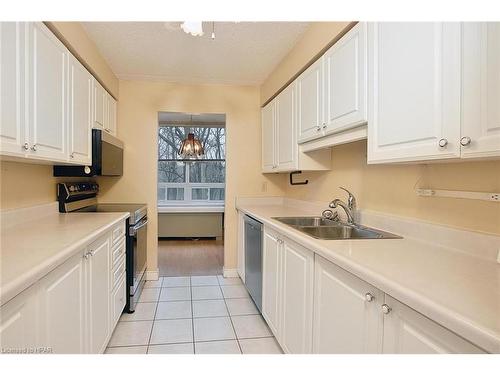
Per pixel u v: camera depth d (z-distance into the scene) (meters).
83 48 2.29
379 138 1.44
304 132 2.39
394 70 1.32
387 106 1.38
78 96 2.20
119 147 3.24
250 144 3.74
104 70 2.89
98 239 1.81
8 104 1.37
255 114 3.74
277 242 2.12
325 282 1.43
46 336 1.16
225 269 3.71
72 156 2.09
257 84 3.68
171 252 4.97
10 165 1.90
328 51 1.98
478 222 1.29
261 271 2.53
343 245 1.45
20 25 1.45
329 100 1.96
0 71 1.31
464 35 1.00
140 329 2.38
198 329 2.39
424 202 1.57
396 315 0.96
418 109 1.19
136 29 2.35
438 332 0.81
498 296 0.84
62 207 2.57
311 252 1.57
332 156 2.61
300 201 3.21
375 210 1.99
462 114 1.01
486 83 0.93
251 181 3.74
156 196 3.55
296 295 1.76
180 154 5.36
